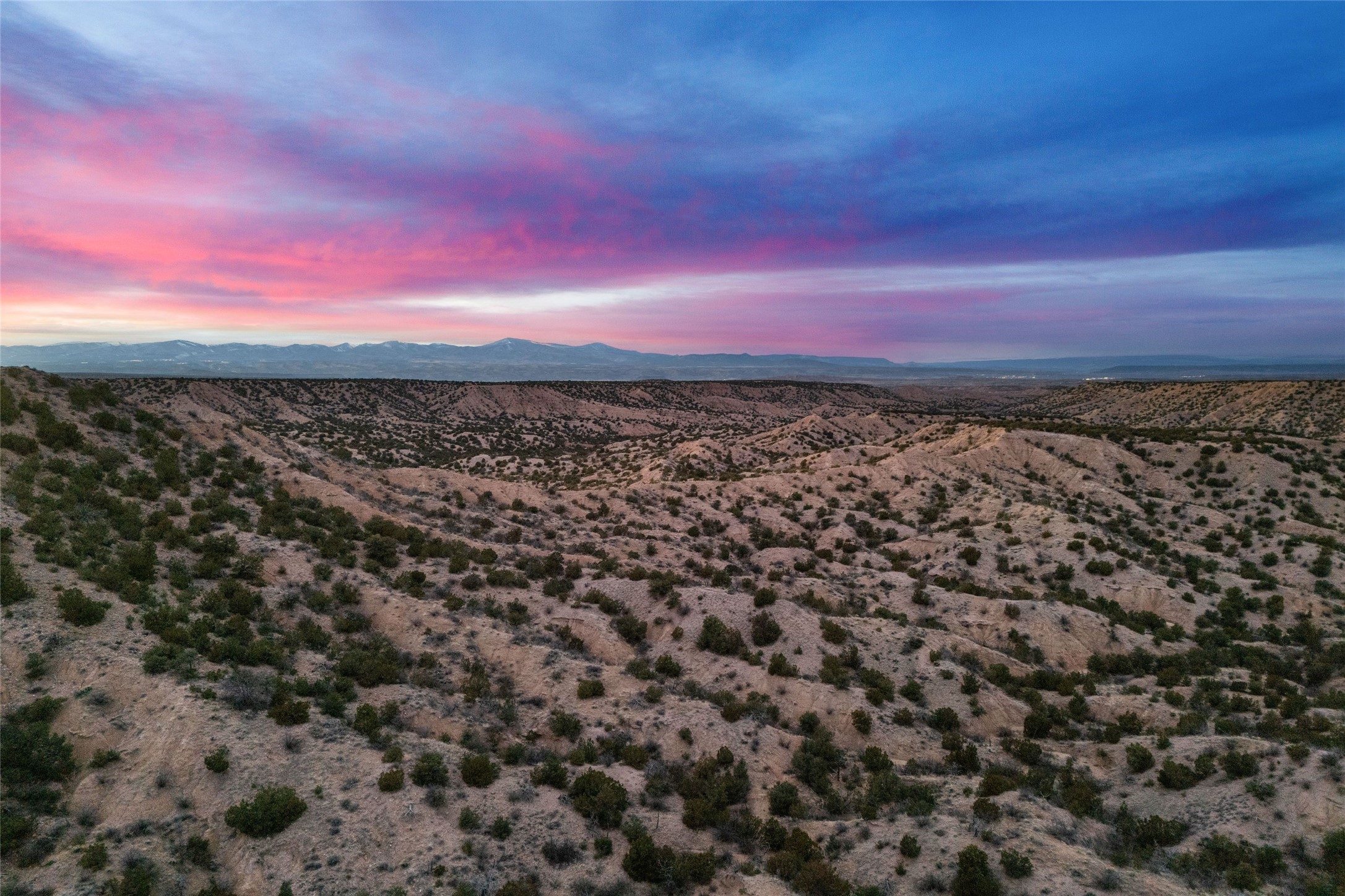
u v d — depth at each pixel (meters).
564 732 26.12
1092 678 37.91
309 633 28.38
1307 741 26.42
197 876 15.78
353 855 17.09
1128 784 25.41
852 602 47.62
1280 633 43.66
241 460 46.91
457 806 19.86
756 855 20.50
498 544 50.78
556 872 18.33
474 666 30.02
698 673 34.19
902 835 20.59
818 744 26.89
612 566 47.84
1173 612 46.50
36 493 29.61
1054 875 17.62
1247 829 20.94
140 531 30.89
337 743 21.14
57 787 16.91
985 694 33.53
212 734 19.25
